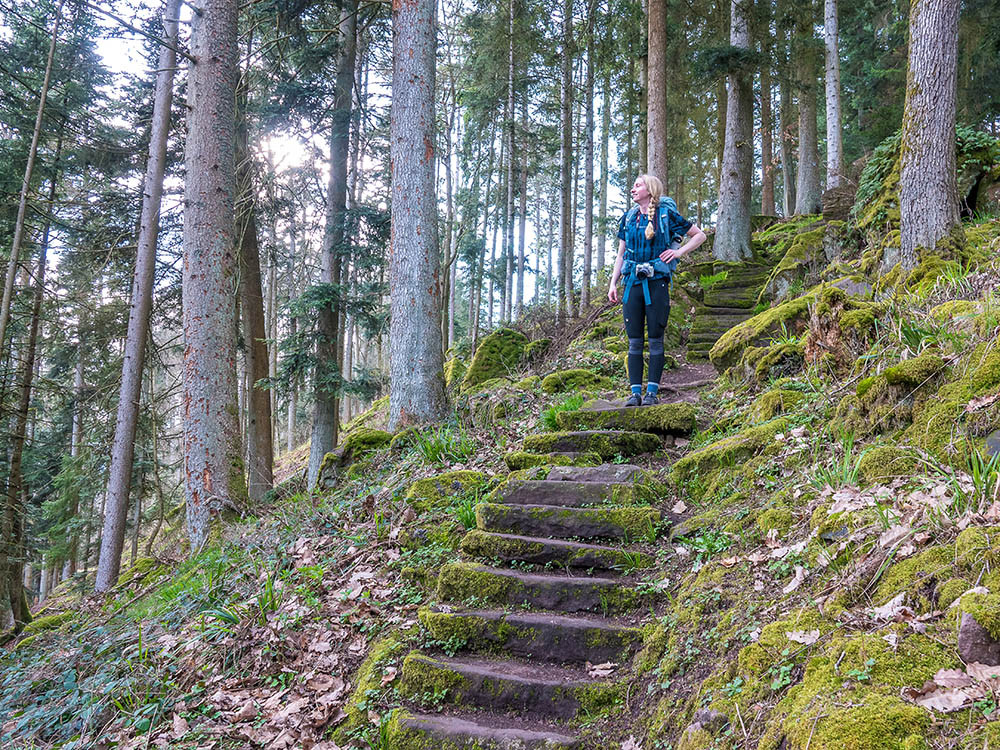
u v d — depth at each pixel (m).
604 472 4.46
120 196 12.56
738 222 13.57
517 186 22.48
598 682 2.83
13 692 4.57
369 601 3.89
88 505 15.23
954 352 3.20
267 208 12.44
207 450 7.68
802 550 2.77
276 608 4.11
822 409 3.99
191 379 7.78
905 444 3.01
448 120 21.33
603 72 17.72
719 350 6.52
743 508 3.51
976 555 2.04
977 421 2.73
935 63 5.49
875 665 1.90
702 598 2.93
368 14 13.51
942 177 5.41
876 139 16.70
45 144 13.58
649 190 5.27
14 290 13.18
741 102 13.77
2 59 12.94
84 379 16.17
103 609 6.96
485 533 3.97
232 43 8.27
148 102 12.94
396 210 7.52
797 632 2.28
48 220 12.88
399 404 7.35
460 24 20.31
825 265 9.25
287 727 3.09
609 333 9.99
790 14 14.00
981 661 1.75
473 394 8.54
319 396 11.90
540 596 3.43
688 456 4.38
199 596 4.88
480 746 2.62
